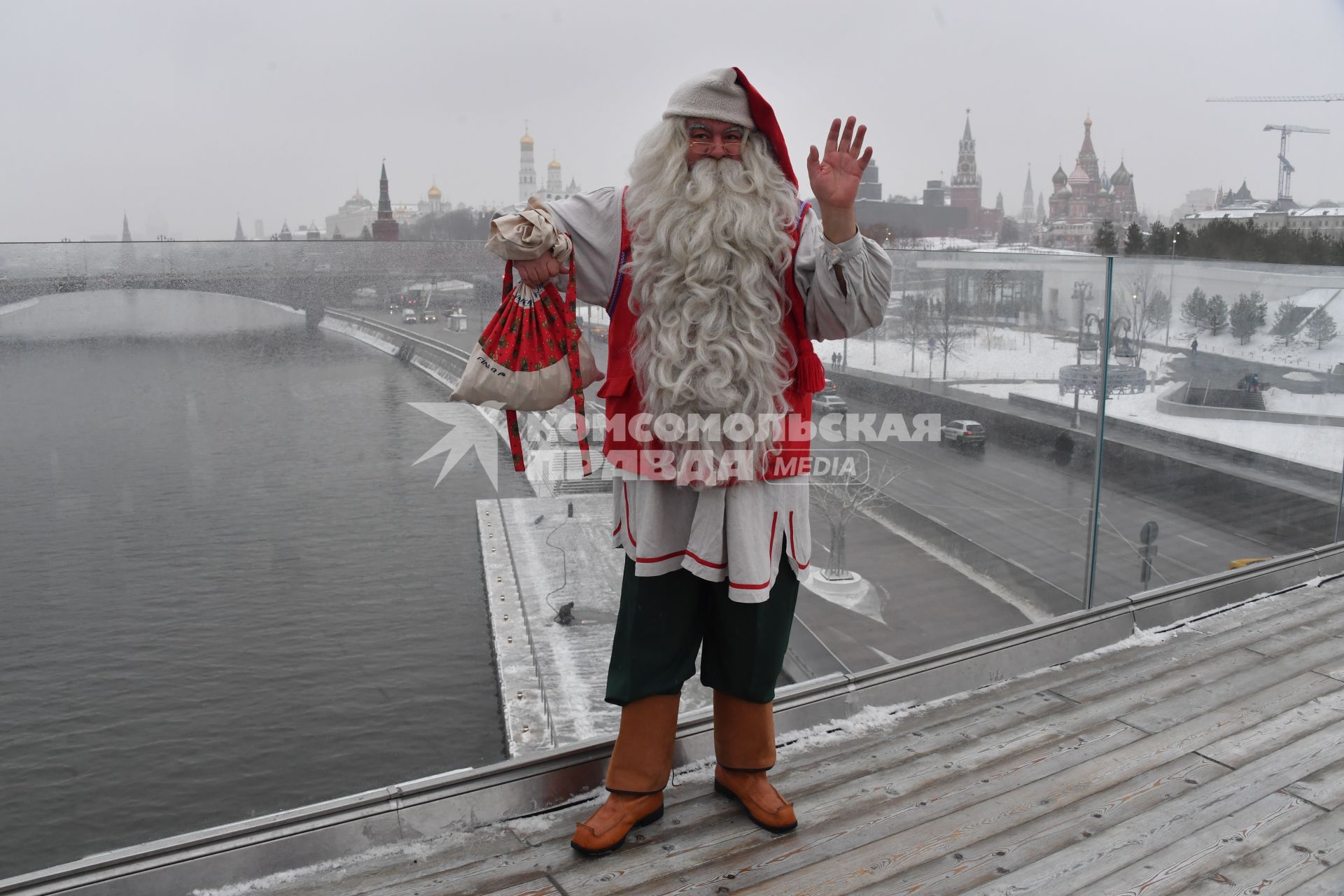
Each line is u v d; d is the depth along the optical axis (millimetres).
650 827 1962
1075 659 2848
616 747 1919
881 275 1702
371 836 1846
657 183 1684
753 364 1654
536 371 1727
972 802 2053
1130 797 2066
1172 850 1865
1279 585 3494
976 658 2637
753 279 1647
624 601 1881
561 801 2025
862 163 1642
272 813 1615
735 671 1904
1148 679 2707
